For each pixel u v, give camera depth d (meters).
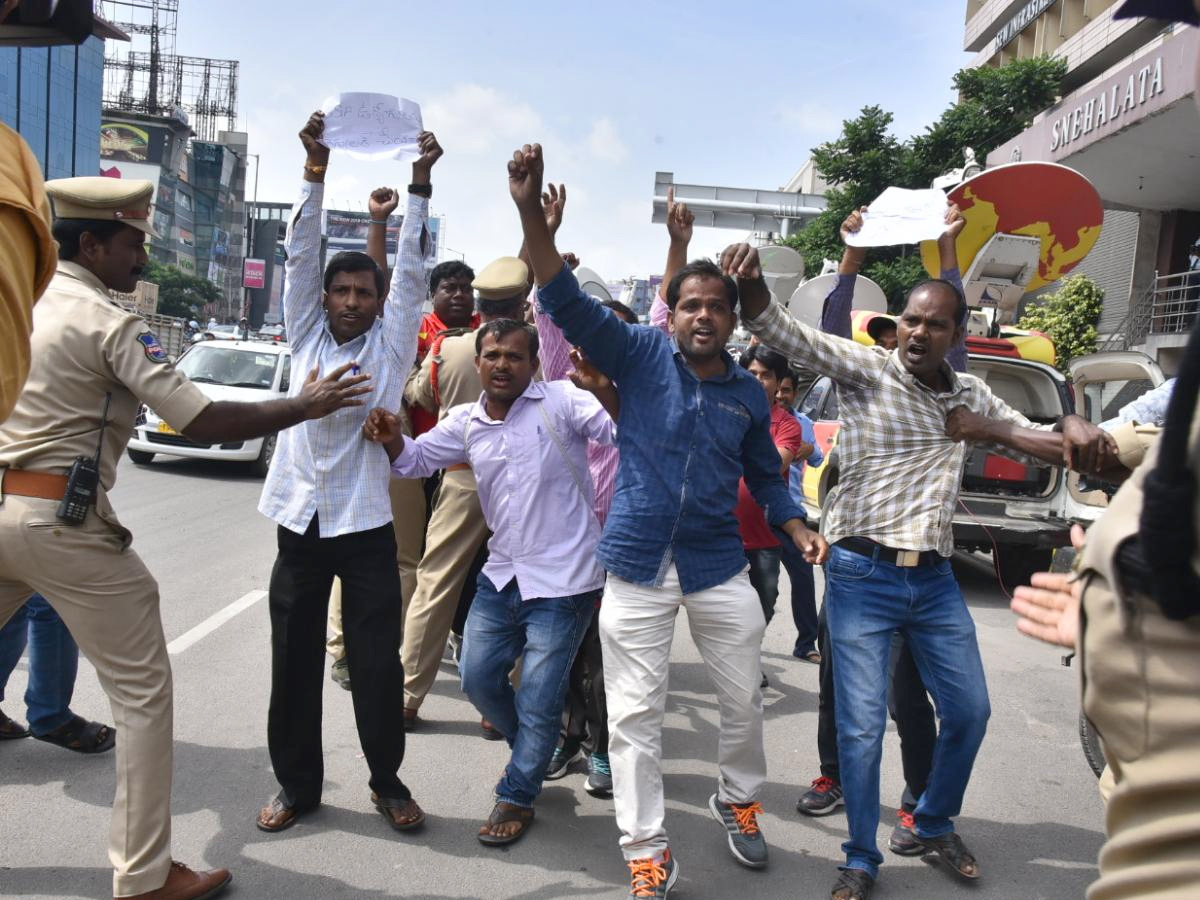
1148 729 1.11
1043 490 8.62
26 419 2.73
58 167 57.62
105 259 2.90
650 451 3.15
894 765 4.43
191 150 103.44
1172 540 1.05
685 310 3.13
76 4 1.96
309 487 3.35
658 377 3.20
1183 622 1.08
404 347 3.55
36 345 2.73
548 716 3.46
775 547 5.29
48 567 2.70
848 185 21.70
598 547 3.23
